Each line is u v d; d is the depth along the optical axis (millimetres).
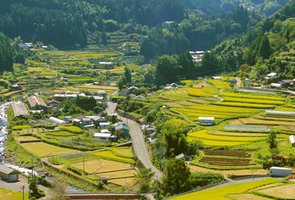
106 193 120812
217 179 121438
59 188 122125
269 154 139875
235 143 159875
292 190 103312
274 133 148250
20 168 154125
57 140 191875
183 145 155875
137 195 119375
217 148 155875
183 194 109312
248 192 104438
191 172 128500
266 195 99562
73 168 149750
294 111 194125
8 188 130000
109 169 151750
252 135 170375
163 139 168875
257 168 131375
